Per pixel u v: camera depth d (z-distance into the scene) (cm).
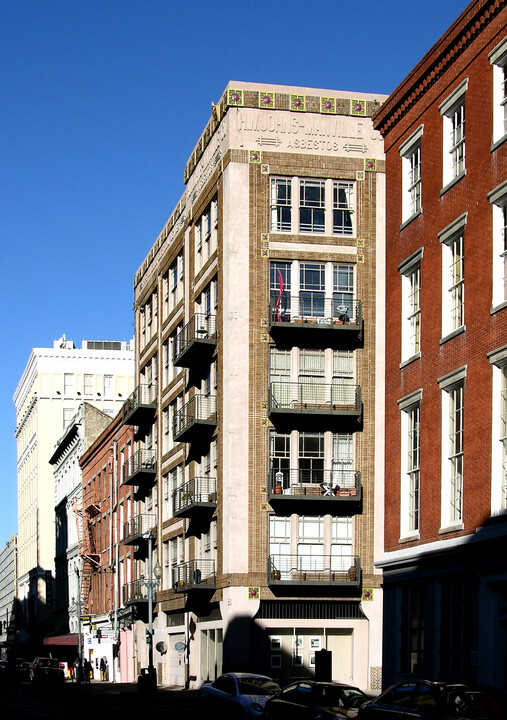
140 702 4172
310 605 4250
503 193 2428
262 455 4281
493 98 2520
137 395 6131
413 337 2972
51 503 11844
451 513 2645
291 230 4431
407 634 2872
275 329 4319
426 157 2911
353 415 4297
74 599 9050
